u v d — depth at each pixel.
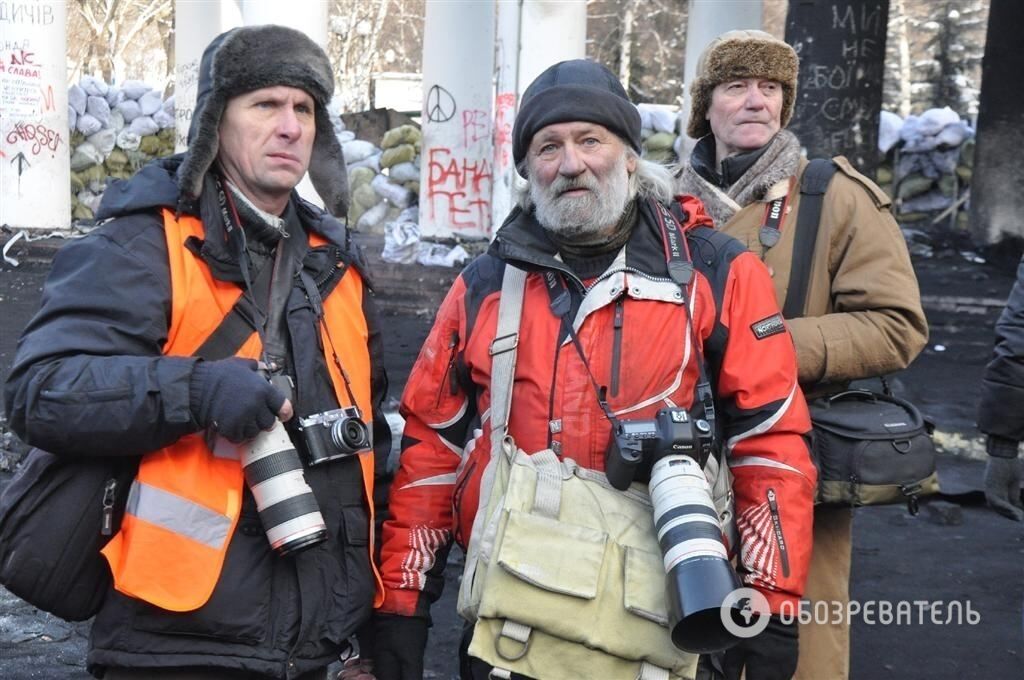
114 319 2.32
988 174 14.85
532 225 2.63
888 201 3.20
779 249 3.18
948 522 6.17
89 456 2.34
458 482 2.62
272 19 8.90
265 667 2.37
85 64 27.05
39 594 2.35
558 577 2.33
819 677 3.19
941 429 7.95
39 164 13.53
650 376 2.47
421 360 2.74
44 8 13.41
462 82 12.62
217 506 2.32
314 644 2.44
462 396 2.71
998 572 5.47
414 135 13.94
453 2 12.63
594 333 2.50
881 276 3.11
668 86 27.00
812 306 3.17
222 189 2.45
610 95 2.52
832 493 3.05
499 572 2.36
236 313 2.43
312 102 2.52
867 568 5.49
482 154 12.70
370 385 2.72
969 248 14.91
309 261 2.55
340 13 29.22
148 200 2.39
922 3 27.06
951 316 12.06
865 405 3.18
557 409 2.48
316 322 2.51
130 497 2.32
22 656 4.32
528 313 2.55
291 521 2.31
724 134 3.31
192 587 2.29
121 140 15.58
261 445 2.33
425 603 2.71
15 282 11.94
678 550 2.27
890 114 16.08
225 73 2.41
